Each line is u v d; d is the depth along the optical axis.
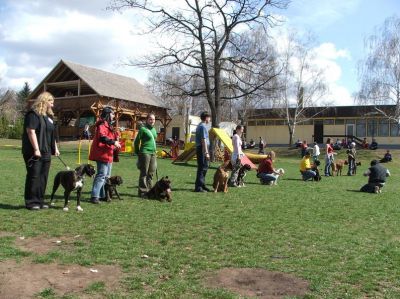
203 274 5.69
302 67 56.69
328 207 11.39
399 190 17.33
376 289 5.38
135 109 50.22
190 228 8.11
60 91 53.47
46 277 5.31
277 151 48.25
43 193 9.25
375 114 54.34
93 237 7.15
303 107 57.22
